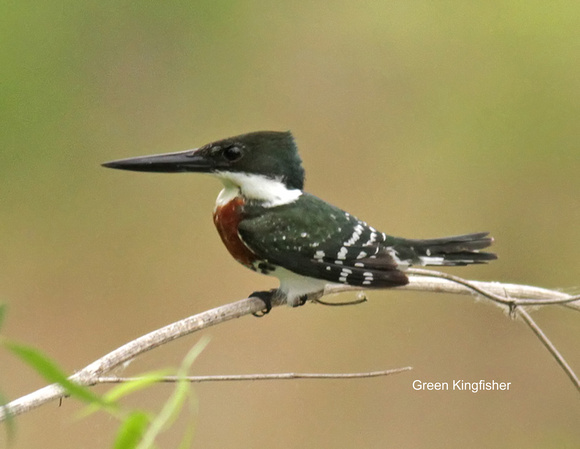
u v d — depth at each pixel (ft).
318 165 16.80
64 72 16.67
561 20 16.78
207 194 16.63
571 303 15.72
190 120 16.76
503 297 15.71
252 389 16.38
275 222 15.70
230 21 16.80
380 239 15.75
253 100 16.81
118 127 16.72
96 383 15.40
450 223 16.74
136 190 16.66
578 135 16.75
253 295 15.69
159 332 15.49
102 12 16.71
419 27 16.83
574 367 16.43
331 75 16.84
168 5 16.75
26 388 16.29
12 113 16.63
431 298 16.47
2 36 16.61
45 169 16.65
